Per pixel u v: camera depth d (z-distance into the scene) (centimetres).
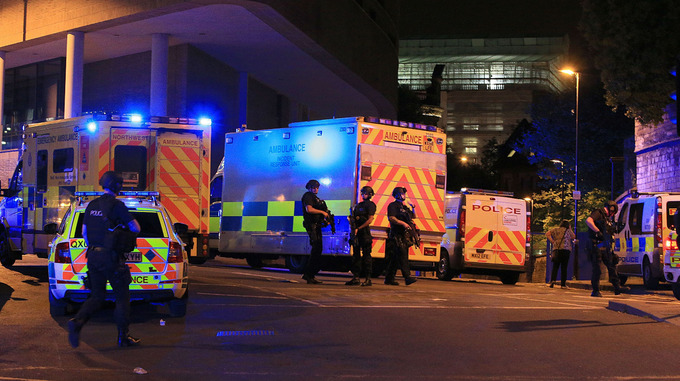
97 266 816
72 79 3002
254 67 3575
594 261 1609
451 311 1152
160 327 968
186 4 2634
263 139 1945
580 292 1839
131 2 2778
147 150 1583
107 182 830
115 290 829
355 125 1709
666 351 827
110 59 3484
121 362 750
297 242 1830
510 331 958
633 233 1955
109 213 820
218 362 751
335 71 3594
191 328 961
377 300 1271
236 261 2583
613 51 2617
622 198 2562
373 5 3972
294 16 2866
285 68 3581
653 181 2875
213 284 1431
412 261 1808
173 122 1605
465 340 883
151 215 1052
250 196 1962
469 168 10050
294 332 932
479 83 18175
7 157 3497
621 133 5494
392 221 1581
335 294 1341
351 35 3550
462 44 17612
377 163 1714
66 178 1572
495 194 2133
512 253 2133
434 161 1808
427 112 12119
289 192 1853
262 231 1922
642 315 1133
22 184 1683
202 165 1622
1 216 1719
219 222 2103
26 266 1756
